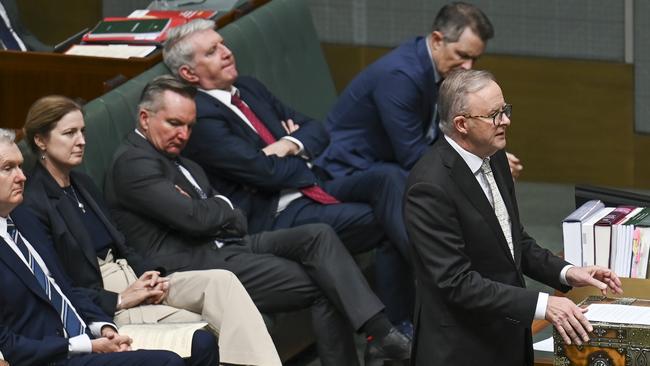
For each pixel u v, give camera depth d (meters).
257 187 21.92
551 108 29.94
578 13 29.27
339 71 31.25
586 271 16.17
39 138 18.34
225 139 21.38
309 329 21.50
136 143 19.97
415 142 22.45
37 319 16.84
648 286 17.02
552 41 29.61
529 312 14.99
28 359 16.23
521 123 30.22
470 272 15.17
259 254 19.95
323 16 31.00
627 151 29.62
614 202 18.98
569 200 29.11
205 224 19.56
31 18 32.09
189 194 20.16
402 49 22.70
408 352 19.19
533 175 30.36
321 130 23.05
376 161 23.25
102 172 20.17
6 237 17.02
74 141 18.39
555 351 15.41
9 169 16.75
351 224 21.89
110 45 23.45
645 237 17.78
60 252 18.12
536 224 27.78
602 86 29.47
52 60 22.64
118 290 18.77
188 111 19.92
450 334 15.52
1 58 22.77
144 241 19.78
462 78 15.33
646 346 14.94
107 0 31.66
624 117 29.48
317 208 22.02
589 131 29.80
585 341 15.07
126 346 17.06
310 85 26.36
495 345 15.59
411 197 15.34
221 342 18.33
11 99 22.94
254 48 24.94
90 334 17.31
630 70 29.19
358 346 22.30
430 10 30.33
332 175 23.22
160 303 18.72
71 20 32.00
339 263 19.58
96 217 19.11
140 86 21.47
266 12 25.73
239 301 18.55
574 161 30.05
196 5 26.09
